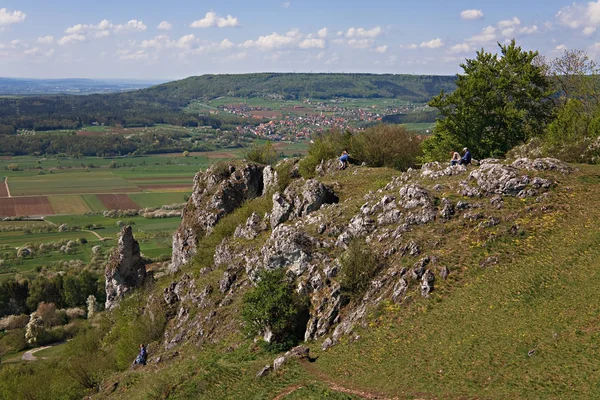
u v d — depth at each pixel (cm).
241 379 3519
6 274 14938
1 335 11456
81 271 14450
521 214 3788
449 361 2825
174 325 5594
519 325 2859
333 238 4284
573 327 2669
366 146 7006
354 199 4838
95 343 7444
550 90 6538
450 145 6712
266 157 8869
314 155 6862
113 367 5922
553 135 5731
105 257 16238
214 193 7881
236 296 4966
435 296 3375
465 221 3859
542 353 2584
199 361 4225
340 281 3797
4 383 6244
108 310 9331
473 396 2498
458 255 3600
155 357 5175
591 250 3234
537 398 2320
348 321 3581
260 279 4394
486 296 3198
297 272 4197
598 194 3800
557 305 2888
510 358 2650
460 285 3388
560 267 3189
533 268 3272
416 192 4159
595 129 5491
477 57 6956
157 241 17075
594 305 2758
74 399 5469
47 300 13500
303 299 3962
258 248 5244
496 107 6488
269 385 3272
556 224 3606
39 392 5897
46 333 10956
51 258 16300
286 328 3919
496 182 4072
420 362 2923
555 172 4169
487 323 2986
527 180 4031
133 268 9438
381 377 2941
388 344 3194
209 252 6338
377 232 4097
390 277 3662
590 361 2411
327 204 5069
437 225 3912
